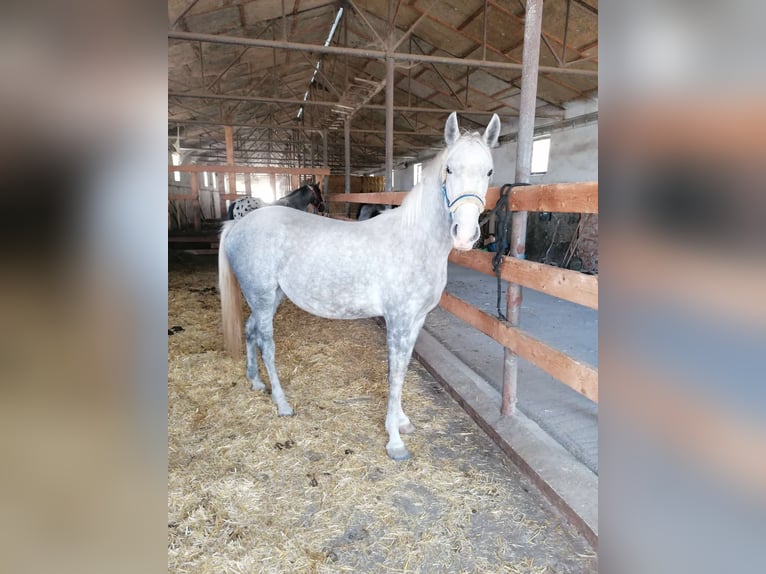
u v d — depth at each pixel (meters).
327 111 8.96
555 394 2.48
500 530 1.48
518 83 7.23
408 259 1.78
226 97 6.78
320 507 1.56
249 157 15.87
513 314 1.99
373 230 1.90
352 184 15.24
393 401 1.88
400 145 13.51
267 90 9.74
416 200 1.77
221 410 2.20
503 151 9.20
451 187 1.53
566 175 7.47
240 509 1.54
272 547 1.38
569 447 1.95
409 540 1.43
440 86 8.28
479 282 5.67
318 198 6.09
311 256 1.94
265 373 2.66
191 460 1.80
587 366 1.50
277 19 6.46
